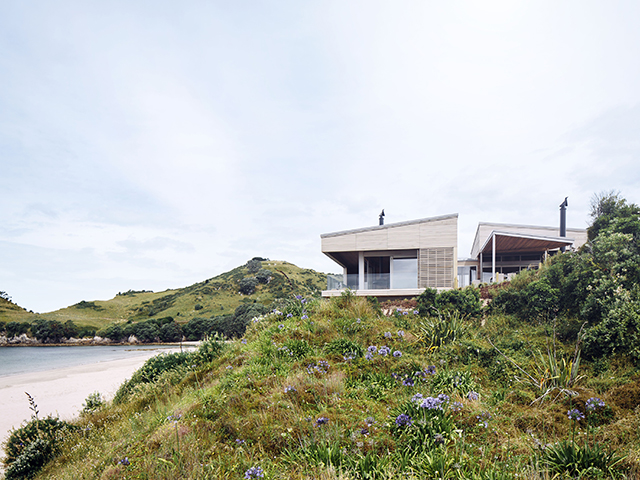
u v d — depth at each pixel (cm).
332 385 567
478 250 2622
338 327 894
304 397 529
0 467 724
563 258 1274
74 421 884
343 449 374
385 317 1058
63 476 534
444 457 341
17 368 2527
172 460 395
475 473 329
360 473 337
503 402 554
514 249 2405
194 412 536
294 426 444
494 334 1069
